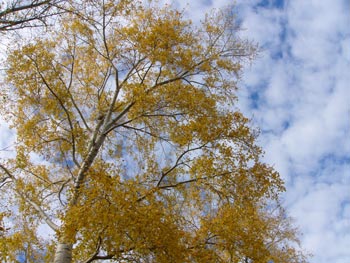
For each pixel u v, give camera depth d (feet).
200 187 23.66
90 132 27.32
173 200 23.73
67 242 18.71
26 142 25.50
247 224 21.76
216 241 20.59
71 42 27.84
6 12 17.62
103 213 17.04
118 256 17.99
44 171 27.04
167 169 24.90
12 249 22.25
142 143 28.22
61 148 26.86
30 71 25.44
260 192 22.79
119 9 26.22
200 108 26.25
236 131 24.00
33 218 23.62
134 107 26.84
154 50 27.04
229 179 23.07
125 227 17.37
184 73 28.81
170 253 18.37
